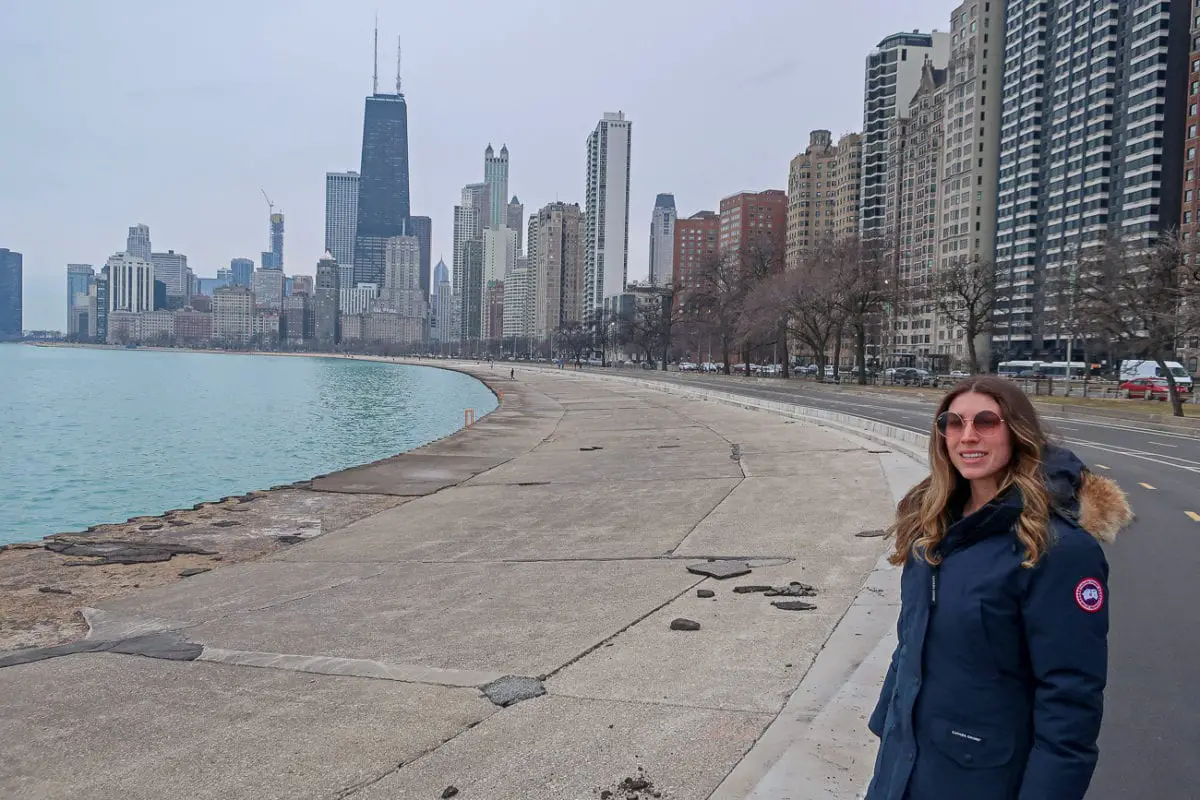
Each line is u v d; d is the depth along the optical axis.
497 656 7.35
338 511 17.70
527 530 14.70
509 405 56.88
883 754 2.65
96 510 26.45
